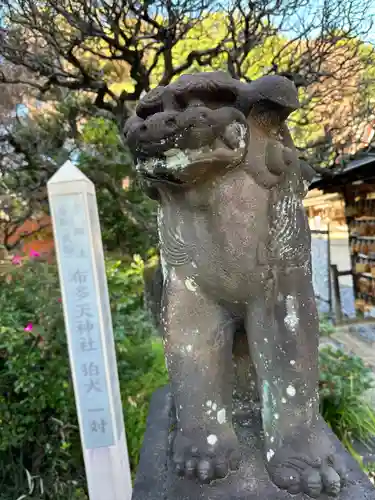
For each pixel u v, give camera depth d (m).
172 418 1.02
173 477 0.80
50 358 1.72
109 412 1.08
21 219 2.49
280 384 0.77
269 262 0.74
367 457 1.45
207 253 0.74
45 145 2.38
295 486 0.73
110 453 1.09
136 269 2.18
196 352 0.80
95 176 2.35
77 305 1.05
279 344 0.76
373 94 2.28
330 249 3.92
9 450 1.78
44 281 1.80
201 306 0.79
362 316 3.28
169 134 0.64
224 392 0.82
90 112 2.38
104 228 2.49
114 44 1.72
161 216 0.79
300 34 1.93
